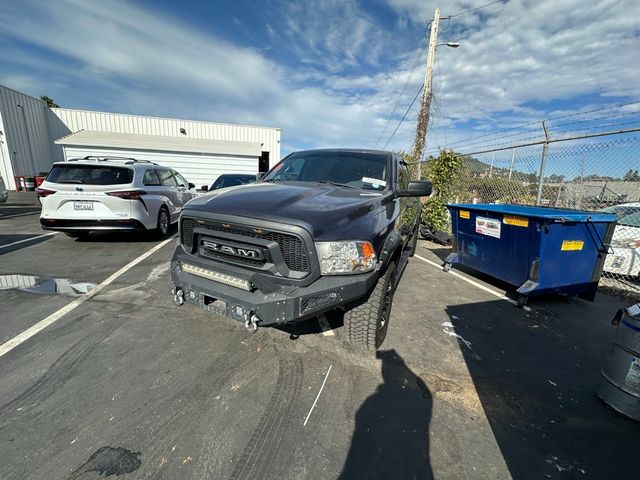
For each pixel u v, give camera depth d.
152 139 19.47
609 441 1.97
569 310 4.11
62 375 2.30
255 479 1.59
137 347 2.69
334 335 3.01
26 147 19.72
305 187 3.04
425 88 12.37
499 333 3.34
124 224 5.79
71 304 3.47
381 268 2.53
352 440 1.86
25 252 5.51
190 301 2.53
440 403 2.21
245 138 23.97
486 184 8.08
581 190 6.43
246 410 2.04
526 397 2.35
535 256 4.01
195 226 2.53
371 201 2.80
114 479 1.55
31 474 1.55
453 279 5.13
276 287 2.16
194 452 1.72
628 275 5.00
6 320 3.07
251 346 2.77
